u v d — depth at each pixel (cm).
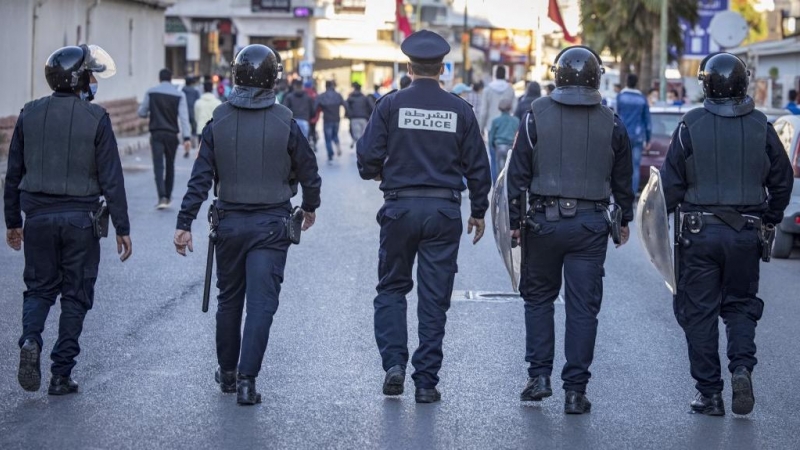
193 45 10106
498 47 14000
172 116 3156
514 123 3516
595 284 1261
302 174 1288
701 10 5784
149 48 7219
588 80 1268
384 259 1305
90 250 1279
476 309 1880
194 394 1316
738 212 1245
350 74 13075
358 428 1191
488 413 1259
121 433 1159
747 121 1253
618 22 7556
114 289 1992
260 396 1291
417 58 1288
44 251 1265
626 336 1695
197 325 1708
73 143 1259
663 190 1260
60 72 1269
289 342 1600
